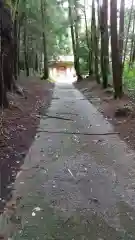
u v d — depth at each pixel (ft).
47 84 81.87
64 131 28.35
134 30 60.85
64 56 168.76
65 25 104.37
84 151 22.40
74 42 100.27
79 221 12.92
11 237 11.89
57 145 23.82
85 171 18.42
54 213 13.55
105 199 14.83
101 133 27.61
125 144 24.07
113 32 43.24
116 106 39.47
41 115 35.88
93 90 63.36
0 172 18.11
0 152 21.27
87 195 15.25
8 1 36.70
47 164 19.58
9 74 43.39
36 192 15.57
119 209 13.89
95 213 13.55
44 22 89.51
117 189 15.93
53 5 94.38
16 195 15.23
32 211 13.70
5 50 37.40
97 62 69.97
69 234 12.05
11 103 37.04
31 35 91.66
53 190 15.79
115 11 42.52
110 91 52.75
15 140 24.39
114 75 44.42
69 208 13.97
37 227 12.51
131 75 50.62
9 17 37.32
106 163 19.84
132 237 11.87
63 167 19.04
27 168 18.85
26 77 81.10
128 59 63.72
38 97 51.62
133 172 18.25
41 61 133.49
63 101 49.80
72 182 16.81
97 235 11.99
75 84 88.48
